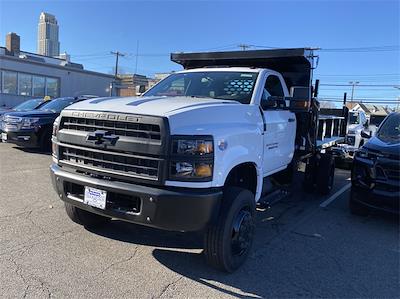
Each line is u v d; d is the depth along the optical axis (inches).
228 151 159.8
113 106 162.2
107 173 157.3
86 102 176.2
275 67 277.3
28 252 176.4
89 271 162.1
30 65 1236.5
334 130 398.3
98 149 159.6
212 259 163.5
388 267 186.2
